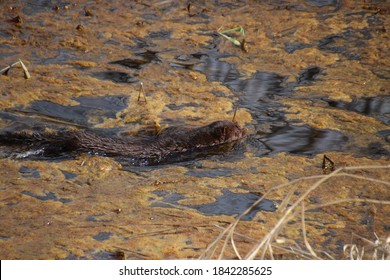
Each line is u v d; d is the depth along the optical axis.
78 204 9.96
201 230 9.41
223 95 13.02
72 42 14.59
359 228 9.50
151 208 9.89
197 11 16.16
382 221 9.67
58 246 9.05
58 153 11.22
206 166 11.02
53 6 16.06
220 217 9.71
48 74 13.43
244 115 12.40
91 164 10.93
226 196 10.20
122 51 14.38
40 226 9.47
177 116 12.26
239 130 11.72
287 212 7.13
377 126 12.14
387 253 7.93
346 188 10.38
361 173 10.76
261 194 10.23
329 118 12.36
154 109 12.47
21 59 13.91
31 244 9.09
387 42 15.04
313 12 16.30
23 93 12.77
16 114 12.12
